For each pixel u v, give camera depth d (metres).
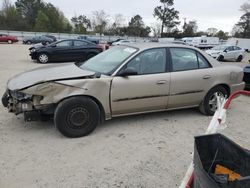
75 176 2.97
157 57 4.45
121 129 4.30
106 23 75.31
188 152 3.62
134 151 3.59
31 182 2.84
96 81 3.88
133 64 4.23
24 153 3.43
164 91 4.43
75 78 3.84
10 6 68.19
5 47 26.47
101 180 2.92
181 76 4.54
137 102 4.26
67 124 3.81
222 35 83.69
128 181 2.92
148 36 80.38
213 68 4.94
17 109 3.79
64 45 13.61
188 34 80.38
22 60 14.56
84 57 14.01
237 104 6.16
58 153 3.46
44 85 3.65
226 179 1.95
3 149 3.52
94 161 3.30
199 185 1.98
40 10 71.06
